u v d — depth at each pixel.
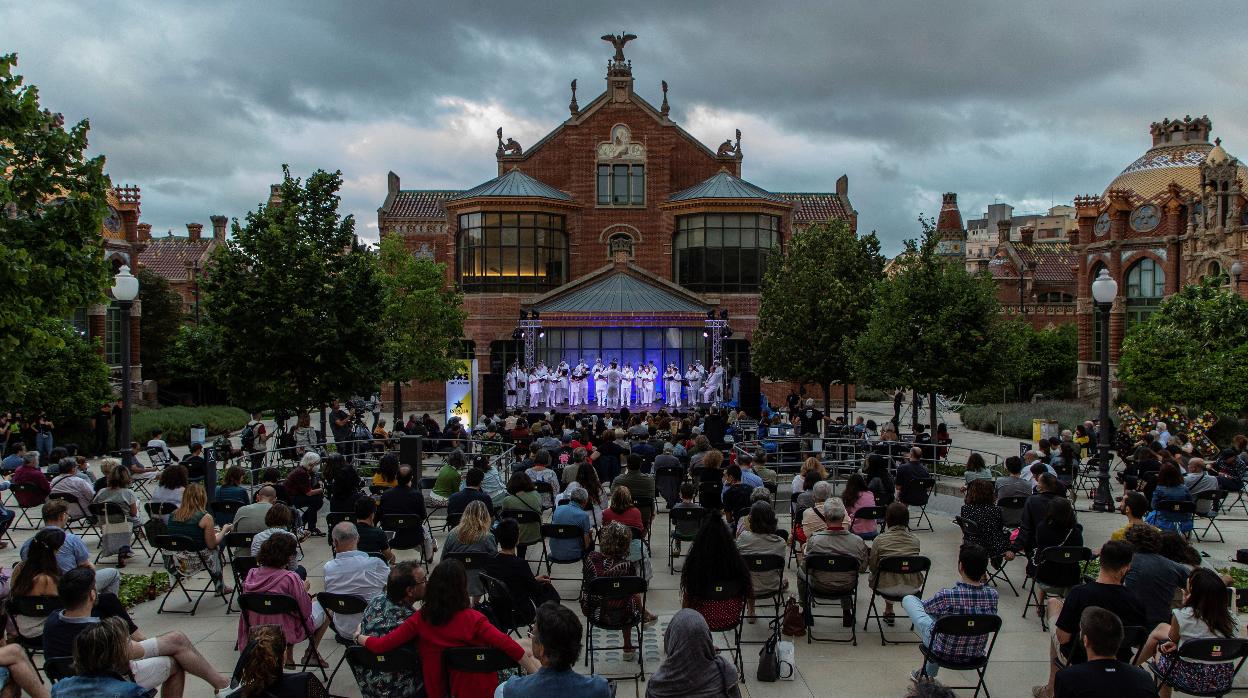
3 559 17.14
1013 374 30.08
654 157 54.50
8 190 13.16
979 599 10.02
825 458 27.56
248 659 7.10
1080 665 7.53
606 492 21.08
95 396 33.66
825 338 39.00
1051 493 14.14
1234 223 45.06
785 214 53.84
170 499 16.30
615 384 43.50
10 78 13.94
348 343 27.14
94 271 15.05
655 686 7.61
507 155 55.94
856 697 10.52
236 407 48.84
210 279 26.70
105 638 7.60
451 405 36.16
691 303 49.66
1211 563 16.22
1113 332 54.16
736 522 14.81
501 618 10.34
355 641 9.73
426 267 44.38
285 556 10.47
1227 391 34.69
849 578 12.15
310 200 27.22
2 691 8.73
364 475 25.89
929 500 23.02
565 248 53.75
